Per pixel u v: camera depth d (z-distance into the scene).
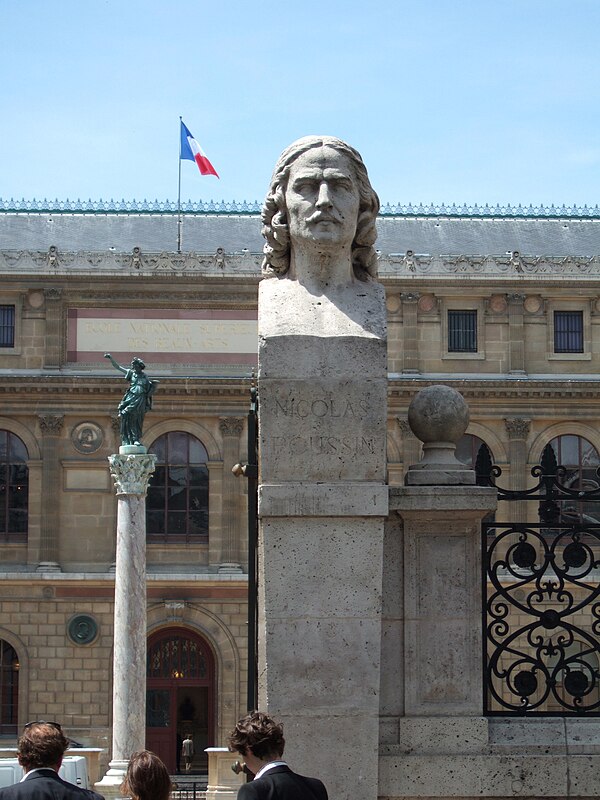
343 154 8.16
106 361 59.62
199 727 57.94
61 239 63.28
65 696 57.66
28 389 58.91
